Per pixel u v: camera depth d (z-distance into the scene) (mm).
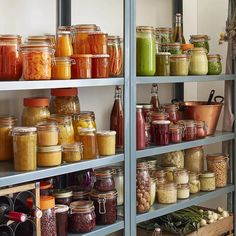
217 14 3330
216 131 3096
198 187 2871
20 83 1901
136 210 2471
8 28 2334
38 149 2055
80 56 2174
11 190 1890
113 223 2328
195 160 2957
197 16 3396
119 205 2547
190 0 3375
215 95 3371
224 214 2963
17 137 1979
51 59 2061
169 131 2678
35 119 2186
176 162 2902
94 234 2211
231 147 3074
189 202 2727
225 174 3000
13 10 2350
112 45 2387
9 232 1921
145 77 2453
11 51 1969
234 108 3025
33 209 1966
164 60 2611
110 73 2387
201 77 2777
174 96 3252
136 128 2473
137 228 2752
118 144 2494
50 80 2008
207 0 3371
